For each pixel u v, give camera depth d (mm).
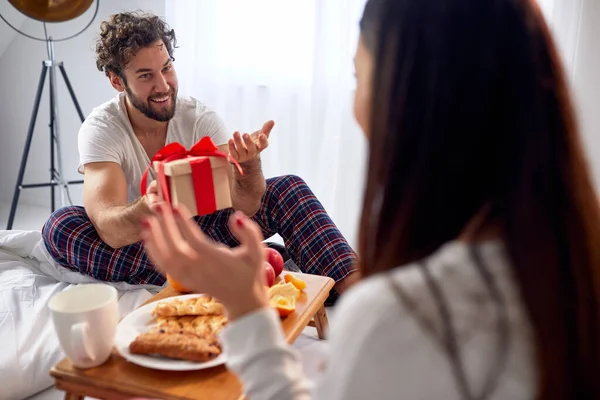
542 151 438
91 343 913
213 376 907
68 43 2988
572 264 432
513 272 429
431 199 457
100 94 2994
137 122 1807
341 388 430
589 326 428
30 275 1692
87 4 2348
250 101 2672
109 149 1714
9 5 2881
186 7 2650
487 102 438
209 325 1032
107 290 990
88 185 1667
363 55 533
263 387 550
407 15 460
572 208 440
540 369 413
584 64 2139
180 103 1895
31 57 3094
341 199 2518
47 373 1307
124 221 1462
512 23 447
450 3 449
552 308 416
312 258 1736
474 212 462
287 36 2535
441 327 413
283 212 1807
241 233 564
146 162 1822
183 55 2715
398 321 416
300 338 1523
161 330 980
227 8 2578
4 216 3098
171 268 563
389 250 476
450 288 427
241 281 564
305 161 2643
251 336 563
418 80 449
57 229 1697
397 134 460
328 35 2420
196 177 1176
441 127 442
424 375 411
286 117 2629
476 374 411
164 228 559
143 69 1658
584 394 430
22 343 1330
